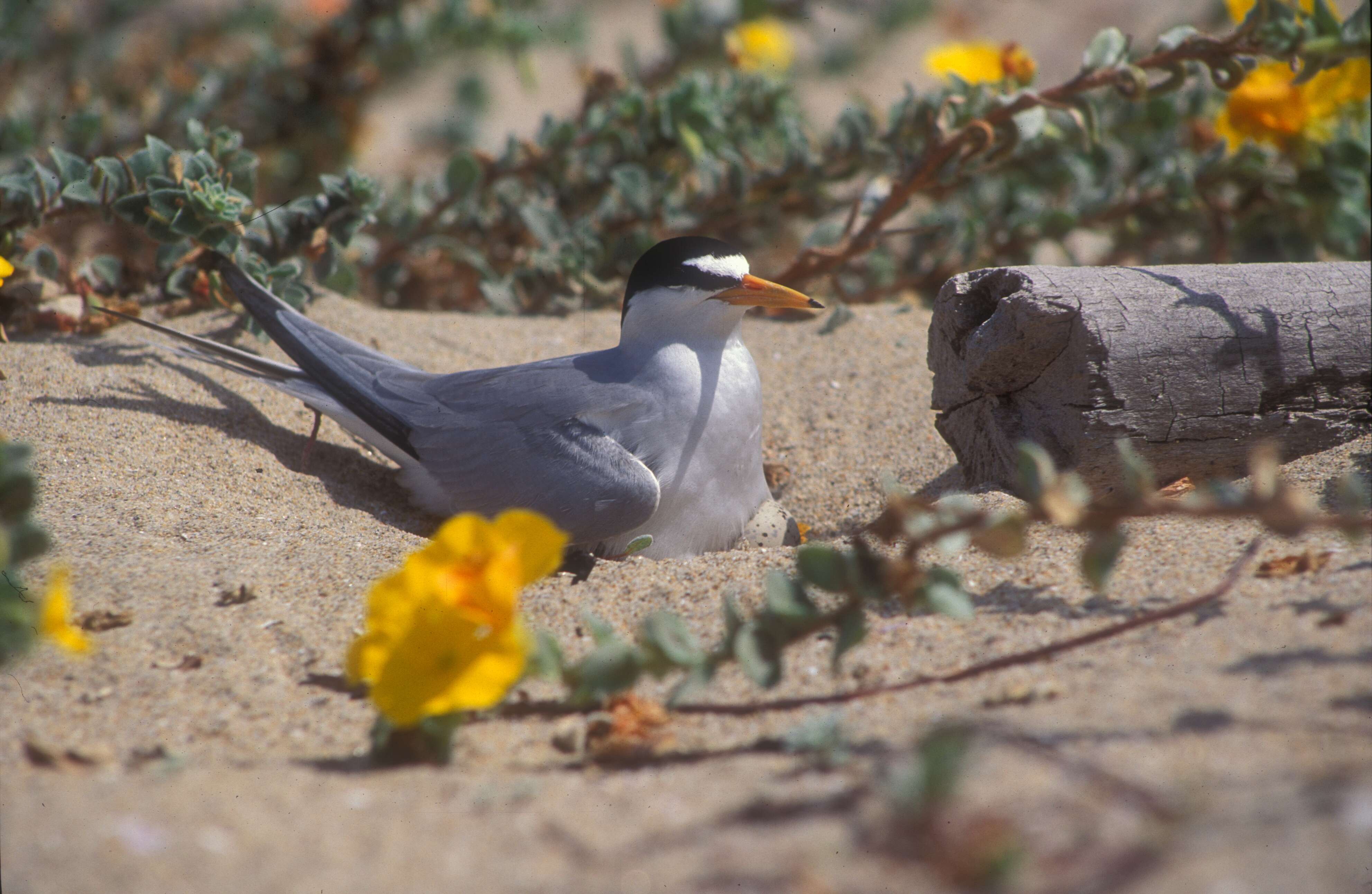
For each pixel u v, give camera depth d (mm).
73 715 4828
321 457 8719
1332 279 7062
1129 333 6652
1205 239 11812
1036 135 9883
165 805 3822
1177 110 11391
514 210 11805
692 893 3244
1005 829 3270
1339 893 2969
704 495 7898
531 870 3412
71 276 10125
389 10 12977
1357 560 5152
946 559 6004
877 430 9086
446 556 4191
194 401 8719
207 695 5012
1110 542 4254
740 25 13328
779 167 12008
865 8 17234
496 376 8195
